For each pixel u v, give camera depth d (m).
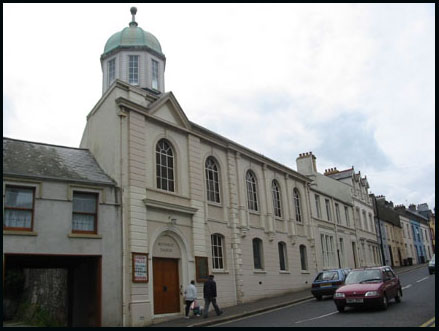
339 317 13.91
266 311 18.78
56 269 20.44
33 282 24.17
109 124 18.77
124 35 27.81
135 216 17.42
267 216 26.59
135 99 19.41
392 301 17.27
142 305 16.53
